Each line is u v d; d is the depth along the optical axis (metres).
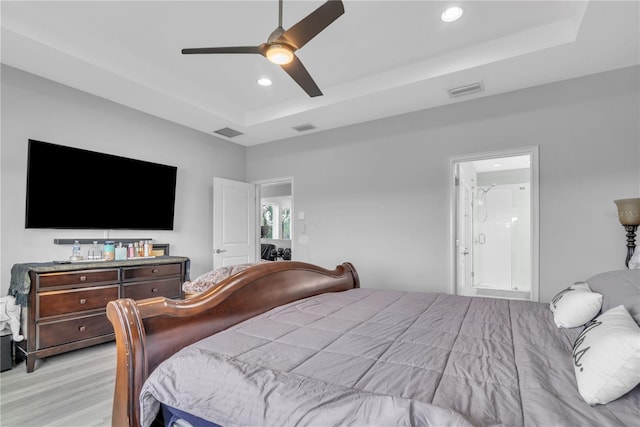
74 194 3.21
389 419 0.79
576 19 2.35
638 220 2.49
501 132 3.31
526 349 1.31
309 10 2.34
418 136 3.79
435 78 2.99
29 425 1.86
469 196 5.35
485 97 3.41
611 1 2.01
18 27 2.34
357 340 1.42
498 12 2.37
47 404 2.08
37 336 2.58
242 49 1.96
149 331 1.31
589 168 2.92
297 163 4.78
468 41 2.73
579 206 2.95
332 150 4.45
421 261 3.74
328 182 4.47
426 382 1.03
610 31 2.29
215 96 3.79
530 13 2.38
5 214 2.83
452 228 3.58
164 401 1.12
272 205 8.36
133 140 3.76
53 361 2.75
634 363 0.90
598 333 1.11
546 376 1.08
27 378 2.44
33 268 2.58
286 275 2.17
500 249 6.31
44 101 3.06
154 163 3.91
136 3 2.28
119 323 1.26
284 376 1.04
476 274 6.36
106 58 2.84
